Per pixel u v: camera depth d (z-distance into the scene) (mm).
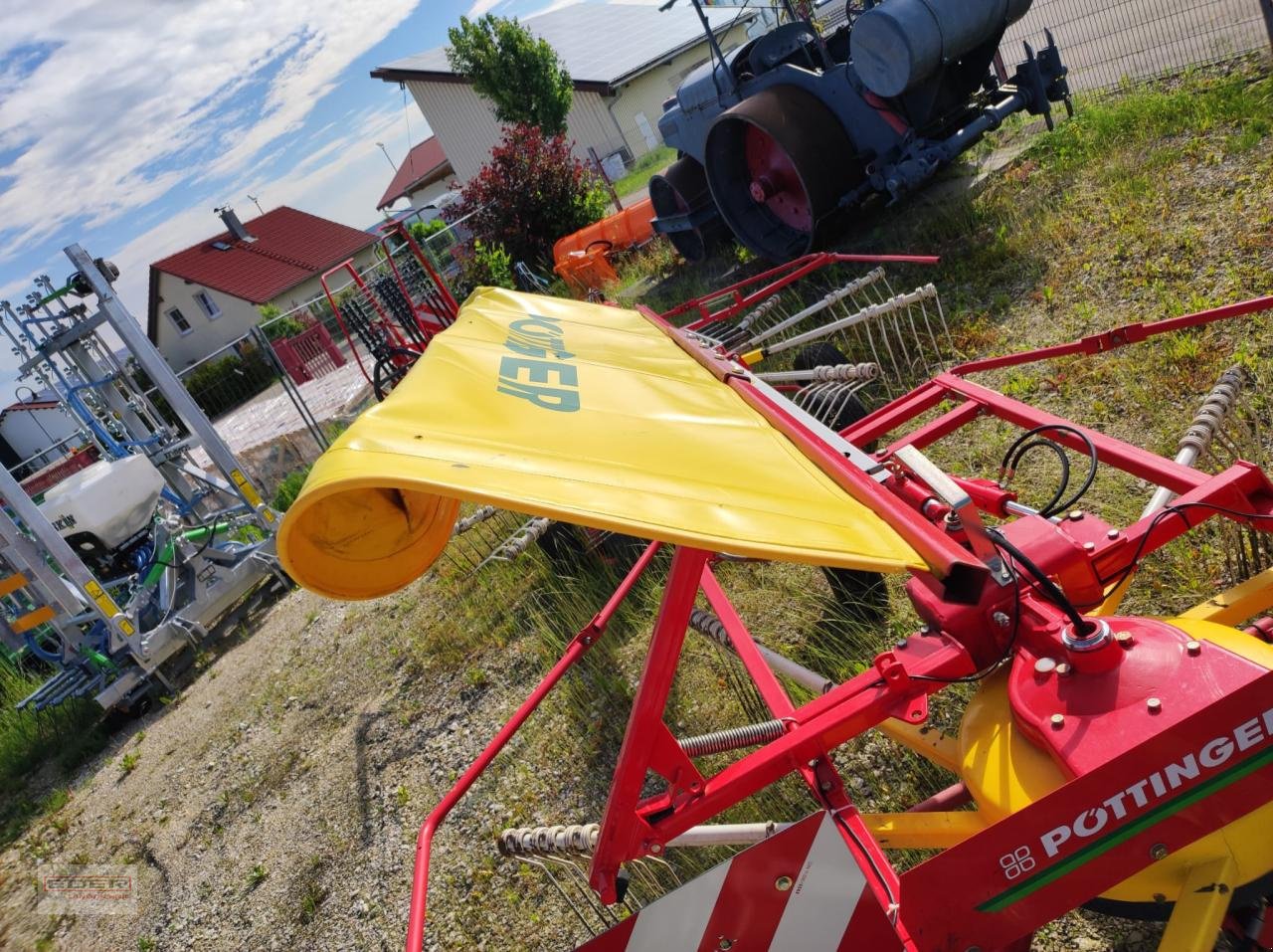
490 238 15250
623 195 25188
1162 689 1804
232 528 9312
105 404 9273
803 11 8648
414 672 5629
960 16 6902
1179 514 2285
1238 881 1752
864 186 7805
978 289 6246
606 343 2881
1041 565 2291
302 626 7512
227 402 18703
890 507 1665
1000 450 4430
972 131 7520
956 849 1748
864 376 4246
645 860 3115
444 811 2707
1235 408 3592
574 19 40906
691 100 9164
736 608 4336
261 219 42406
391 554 1613
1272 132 6105
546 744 4355
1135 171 6598
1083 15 11500
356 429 1562
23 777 7766
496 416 1803
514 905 3609
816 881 1778
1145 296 5141
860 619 3857
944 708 3238
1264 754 1700
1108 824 1727
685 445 1889
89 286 8648
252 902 4453
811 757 2195
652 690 2100
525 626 5375
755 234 8844
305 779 5211
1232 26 8836
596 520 1362
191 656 8383
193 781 5941
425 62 37656
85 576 7484
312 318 18484
